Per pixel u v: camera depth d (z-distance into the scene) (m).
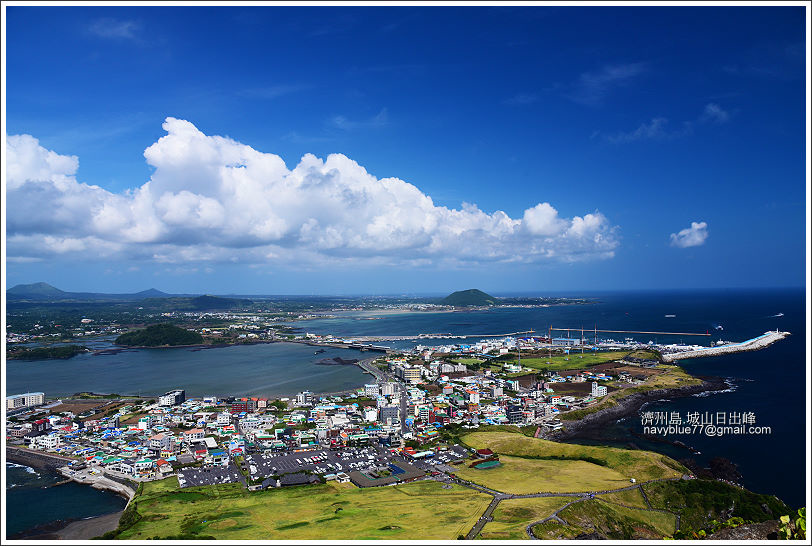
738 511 130.00
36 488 157.88
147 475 159.75
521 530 108.62
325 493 141.25
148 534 112.88
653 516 128.38
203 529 113.31
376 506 127.56
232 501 135.75
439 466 164.62
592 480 147.12
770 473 161.50
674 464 155.38
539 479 148.88
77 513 138.75
